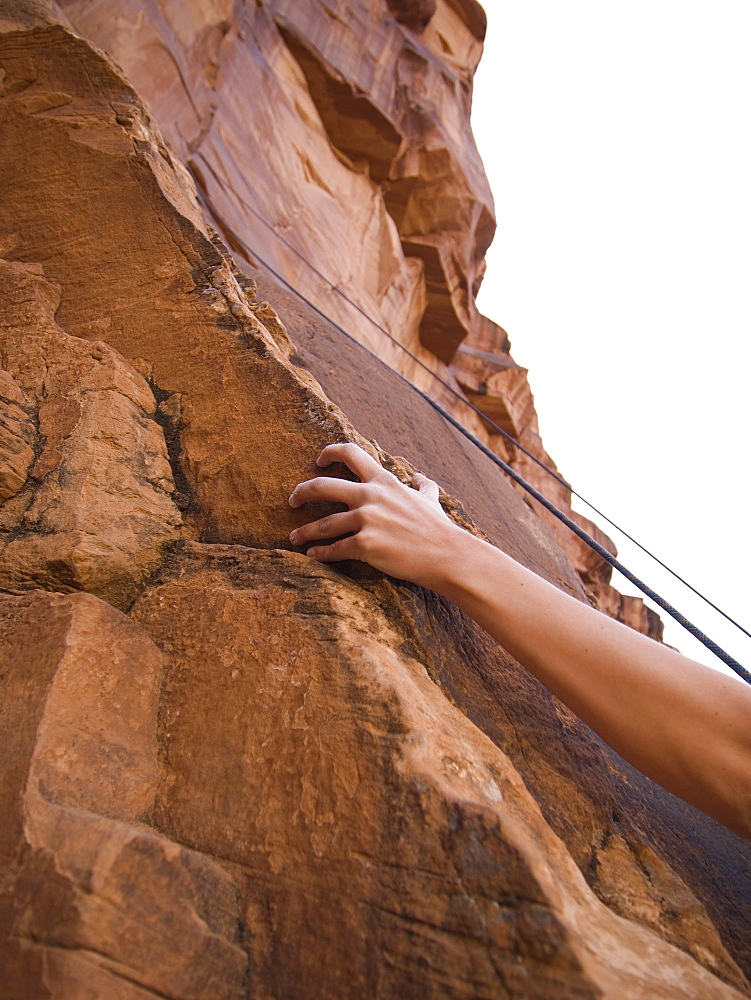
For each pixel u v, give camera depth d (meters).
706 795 0.85
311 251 5.30
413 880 0.75
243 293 1.84
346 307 5.52
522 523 3.31
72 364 1.47
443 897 0.72
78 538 1.13
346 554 1.14
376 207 6.80
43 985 0.63
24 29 2.03
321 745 0.90
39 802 0.78
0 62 2.01
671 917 0.94
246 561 1.21
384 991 0.68
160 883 0.73
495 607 1.02
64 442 1.31
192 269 1.68
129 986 0.66
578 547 7.40
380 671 0.96
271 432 1.39
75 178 1.84
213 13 4.75
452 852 0.75
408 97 7.02
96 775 0.87
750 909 1.24
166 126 4.01
